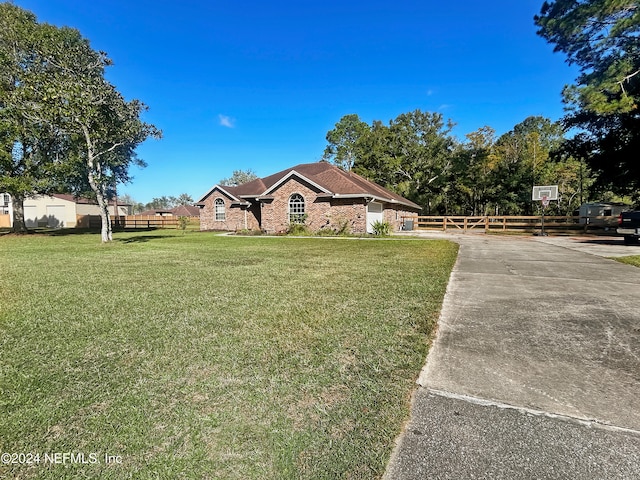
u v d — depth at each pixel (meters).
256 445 1.91
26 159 17.73
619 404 2.26
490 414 2.16
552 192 18.94
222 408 2.26
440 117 34.25
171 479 1.67
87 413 2.20
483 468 1.71
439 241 14.68
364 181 24.45
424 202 35.09
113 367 2.85
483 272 7.07
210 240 16.03
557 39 15.27
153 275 6.96
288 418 2.15
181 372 2.76
